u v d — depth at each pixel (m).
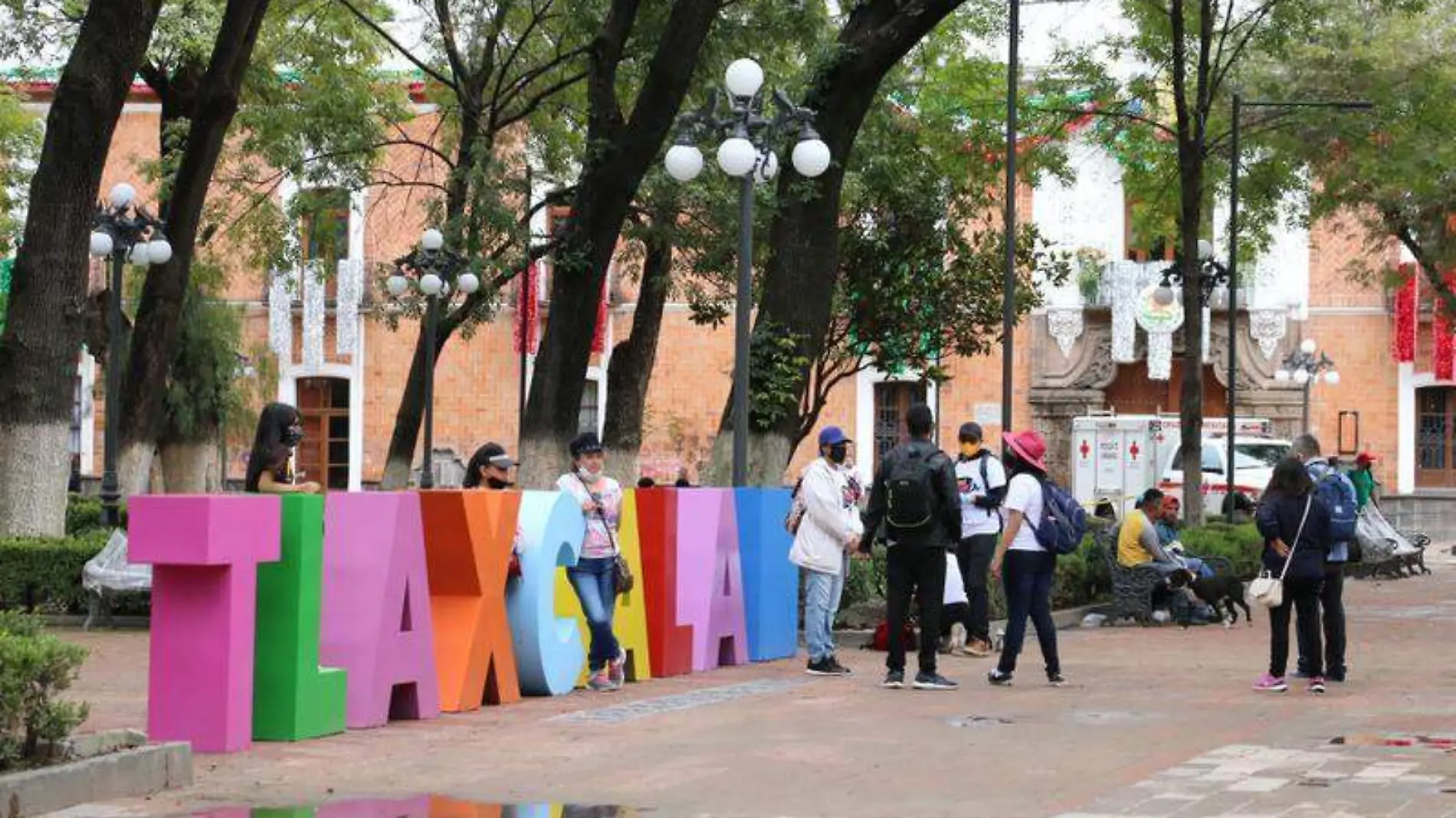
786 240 22.05
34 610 21.34
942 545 15.07
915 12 21.59
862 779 10.30
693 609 16.91
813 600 16.55
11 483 21.25
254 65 31.92
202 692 11.51
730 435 21.94
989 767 10.69
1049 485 15.32
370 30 33.69
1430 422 46.16
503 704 14.19
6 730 9.44
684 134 18.06
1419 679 15.77
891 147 30.83
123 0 20.55
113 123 20.88
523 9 32.38
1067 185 32.94
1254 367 46.81
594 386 47.72
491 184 30.22
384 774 10.67
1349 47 34.56
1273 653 14.79
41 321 21.00
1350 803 9.36
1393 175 34.06
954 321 31.78
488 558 14.03
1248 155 34.84
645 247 33.12
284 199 39.66
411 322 47.19
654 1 28.09
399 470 31.34
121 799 9.73
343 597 12.68
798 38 28.47
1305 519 14.64
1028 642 19.89
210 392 38.53
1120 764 10.77
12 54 30.17
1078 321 47.12
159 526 11.34
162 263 25.45
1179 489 40.81
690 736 12.15
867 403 47.66
